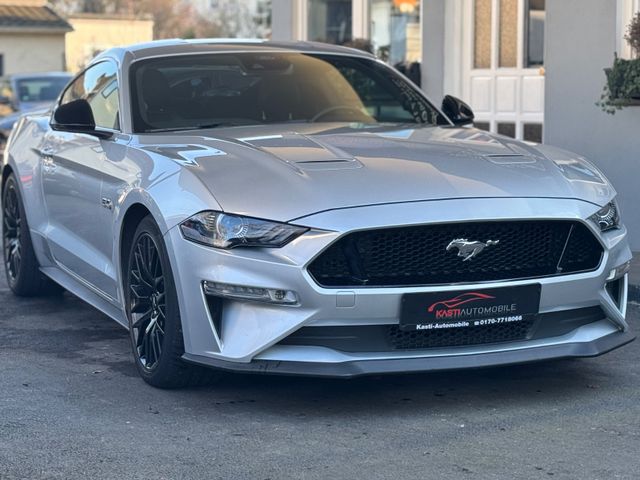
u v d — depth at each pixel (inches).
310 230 163.9
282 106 227.1
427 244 167.9
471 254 169.2
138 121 215.5
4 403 180.2
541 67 379.2
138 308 191.8
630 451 154.4
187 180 177.3
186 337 174.1
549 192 177.3
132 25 1964.8
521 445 157.1
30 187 257.4
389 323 166.2
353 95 236.5
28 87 765.3
